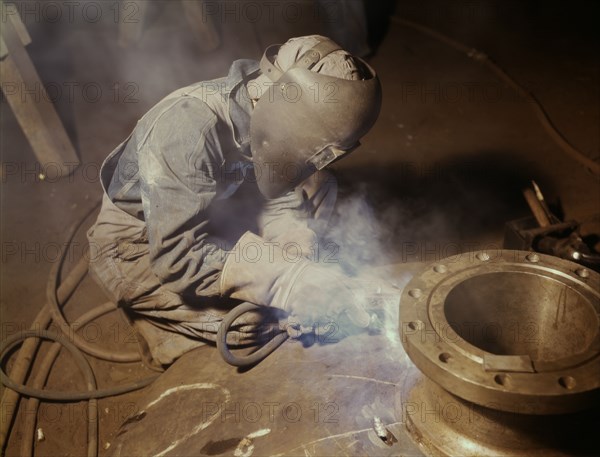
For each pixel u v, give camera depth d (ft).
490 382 4.50
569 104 14.80
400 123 14.69
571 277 5.30
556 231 9.18
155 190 6.52
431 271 5.55
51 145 13.38
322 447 5.51
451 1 20.34
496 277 5.45
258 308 6.90
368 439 5.49
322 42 6.43
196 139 6.50
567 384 4.44
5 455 8.27
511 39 17.93
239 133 6.74
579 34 17.75
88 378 9.04
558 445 4.94
